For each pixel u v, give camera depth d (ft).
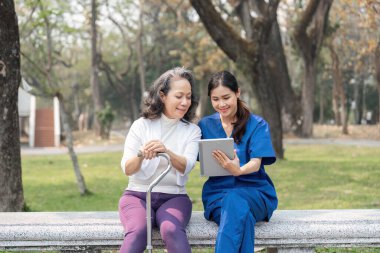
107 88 177.17
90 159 66.13
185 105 12.81
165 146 13.01
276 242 12.75
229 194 12.46
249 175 13.19
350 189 34.47
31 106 105.40
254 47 50.34
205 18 48.39
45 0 34.78
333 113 171.63
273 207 13.00
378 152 64.23
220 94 13.07
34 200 32.91
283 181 38.91
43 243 12.85
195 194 34.12
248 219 12.08
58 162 62.69
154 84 13.16
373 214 13.73
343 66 125.90
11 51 20.56
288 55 142.72
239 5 69.92
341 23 101.91
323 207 27.76
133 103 159.74
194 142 13.10
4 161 21.06
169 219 11.92
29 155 77.36
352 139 95.76
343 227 12.65
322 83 147.43
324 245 12.76
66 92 177.37
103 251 18.38
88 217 13.79
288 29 106.93
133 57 163.22
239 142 13.26
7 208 21.20
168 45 152.97
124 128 209.05
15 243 12.86
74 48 158.81
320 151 67.56
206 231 12.58
